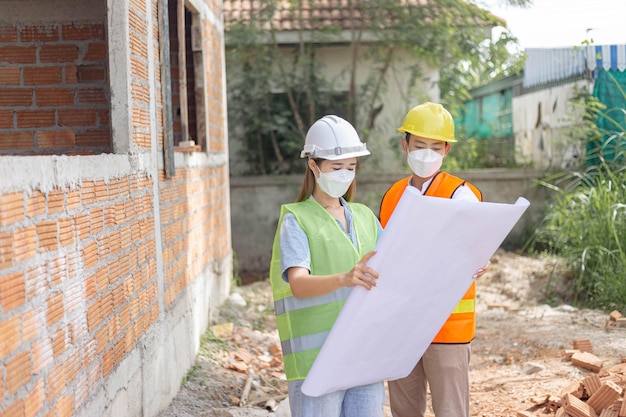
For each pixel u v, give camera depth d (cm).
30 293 297
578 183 1121
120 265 439
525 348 755
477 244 325
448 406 420
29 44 575
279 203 1322
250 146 1394
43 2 571
